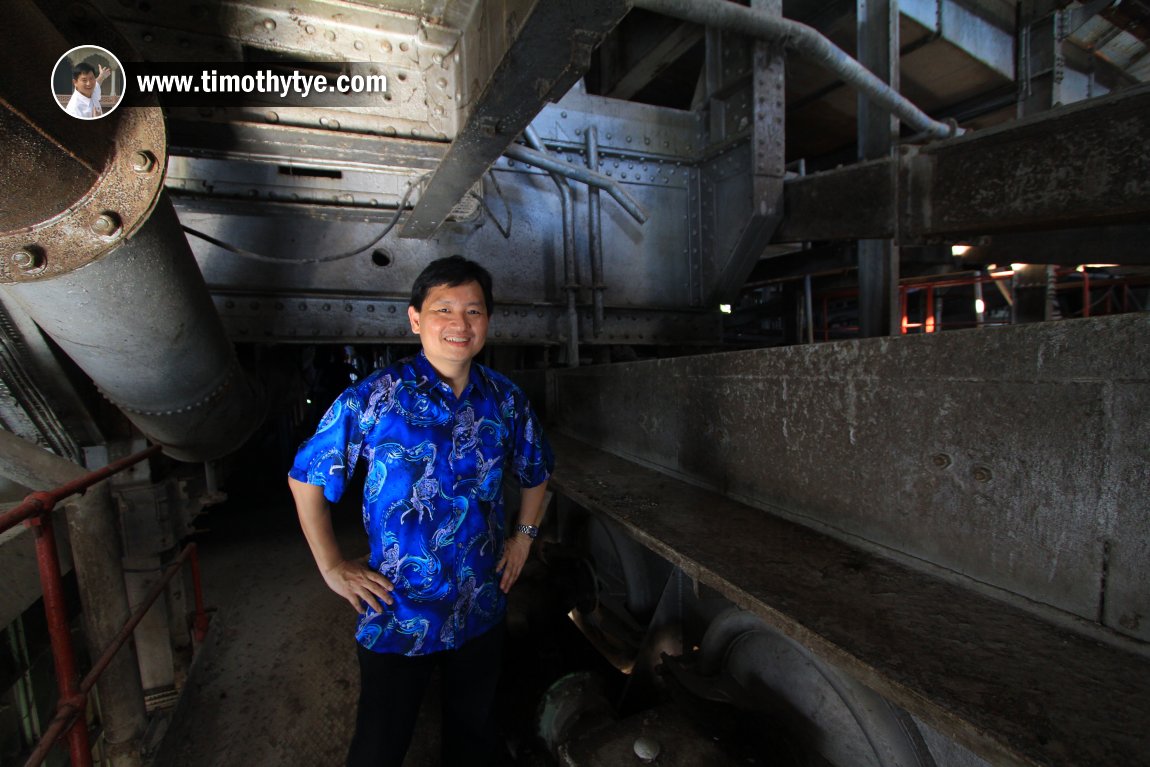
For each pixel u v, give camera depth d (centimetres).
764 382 179
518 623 281
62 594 173
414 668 156
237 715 276
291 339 385
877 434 137
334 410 146
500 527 167
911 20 479
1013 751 72
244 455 782
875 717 122
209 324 218
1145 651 88
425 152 245
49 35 98
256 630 360
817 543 150
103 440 296
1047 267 561
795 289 970
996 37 541
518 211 441
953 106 636
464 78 224
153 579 310
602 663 278
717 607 204
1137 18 595
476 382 160
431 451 146
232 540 538
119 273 154
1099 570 94
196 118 211
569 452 313
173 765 243
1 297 208
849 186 337
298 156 253
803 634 105
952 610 110
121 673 252
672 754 149
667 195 482
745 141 414
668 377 242
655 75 546
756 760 150
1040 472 102
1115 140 199
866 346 138
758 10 308
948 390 118
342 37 224
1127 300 838
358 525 569
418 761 237
